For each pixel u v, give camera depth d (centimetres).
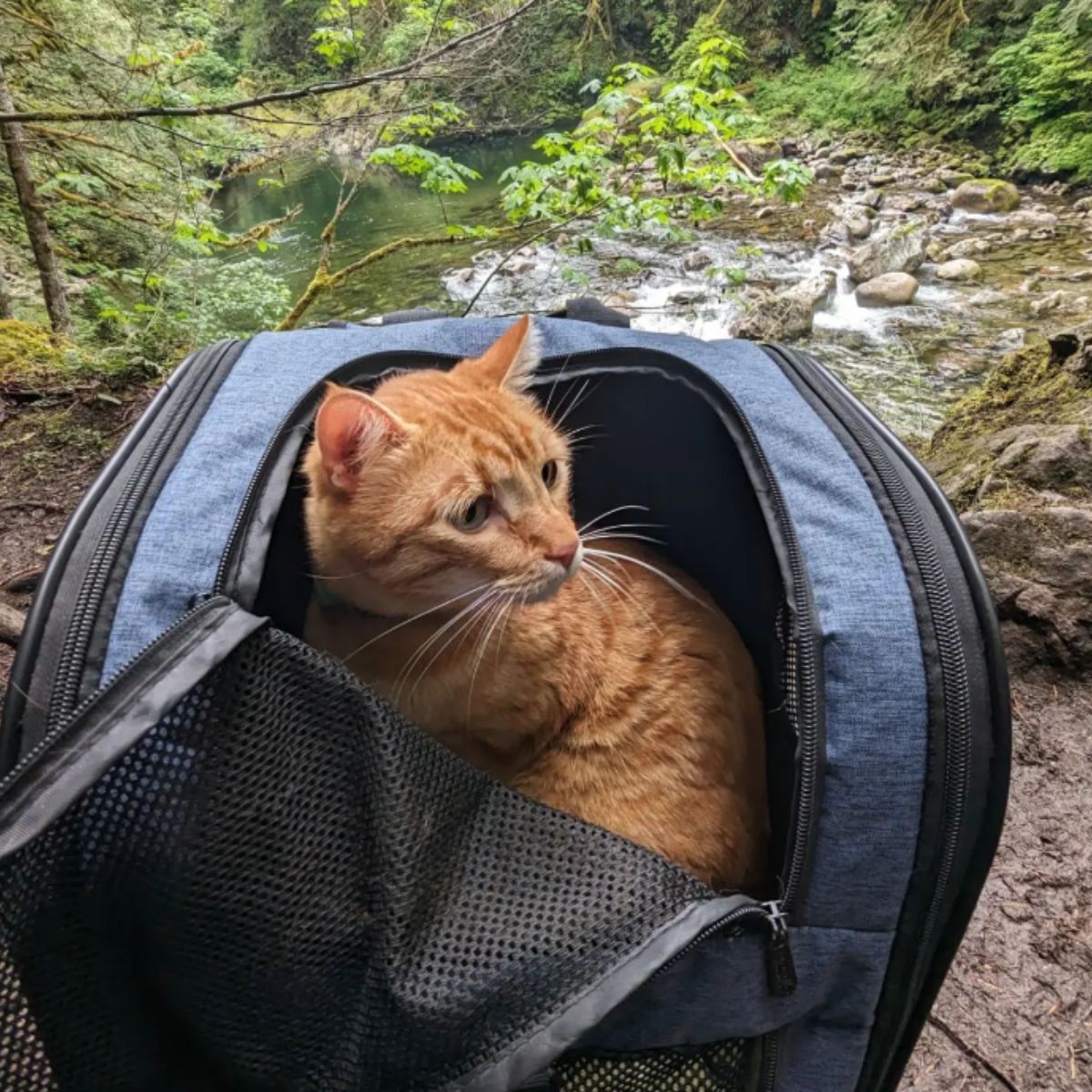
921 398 555
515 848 95
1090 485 284
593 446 175
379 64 517
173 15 688
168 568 96
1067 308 668
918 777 96
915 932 100
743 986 97
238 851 83
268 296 625
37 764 74
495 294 790
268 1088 92
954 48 1147
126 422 368
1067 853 204
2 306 541
